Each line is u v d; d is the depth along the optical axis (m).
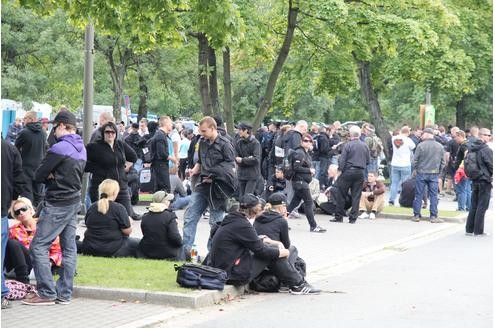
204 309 13.45
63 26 55.91
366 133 34.25
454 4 50.59
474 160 24.30
